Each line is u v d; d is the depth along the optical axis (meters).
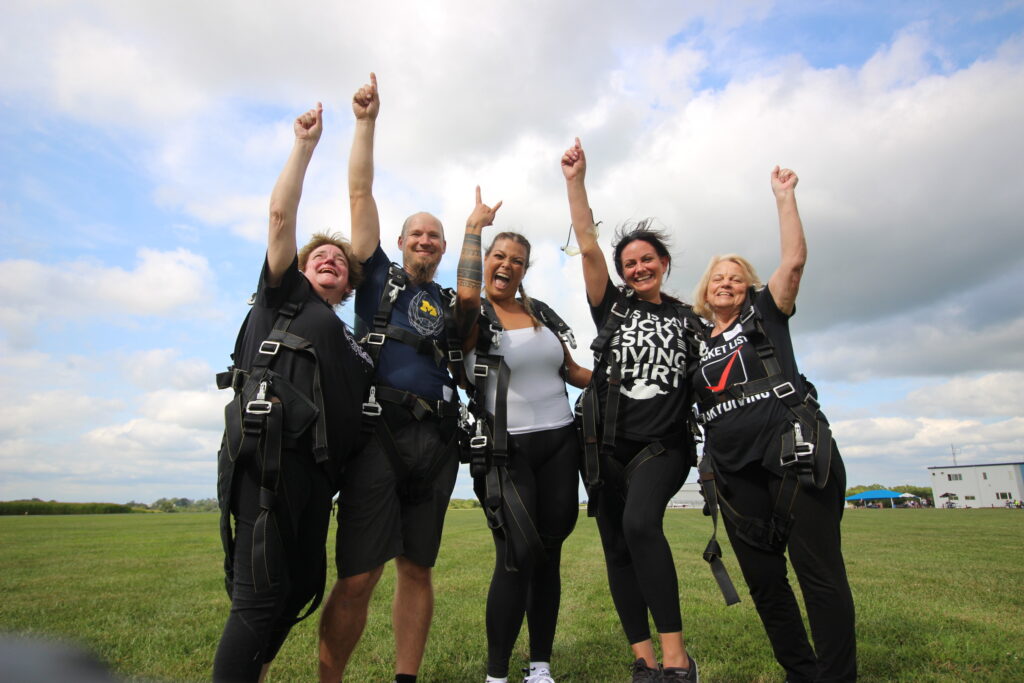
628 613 3.25
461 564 8.51
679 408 3.31
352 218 3.33
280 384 2.46
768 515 2.98
